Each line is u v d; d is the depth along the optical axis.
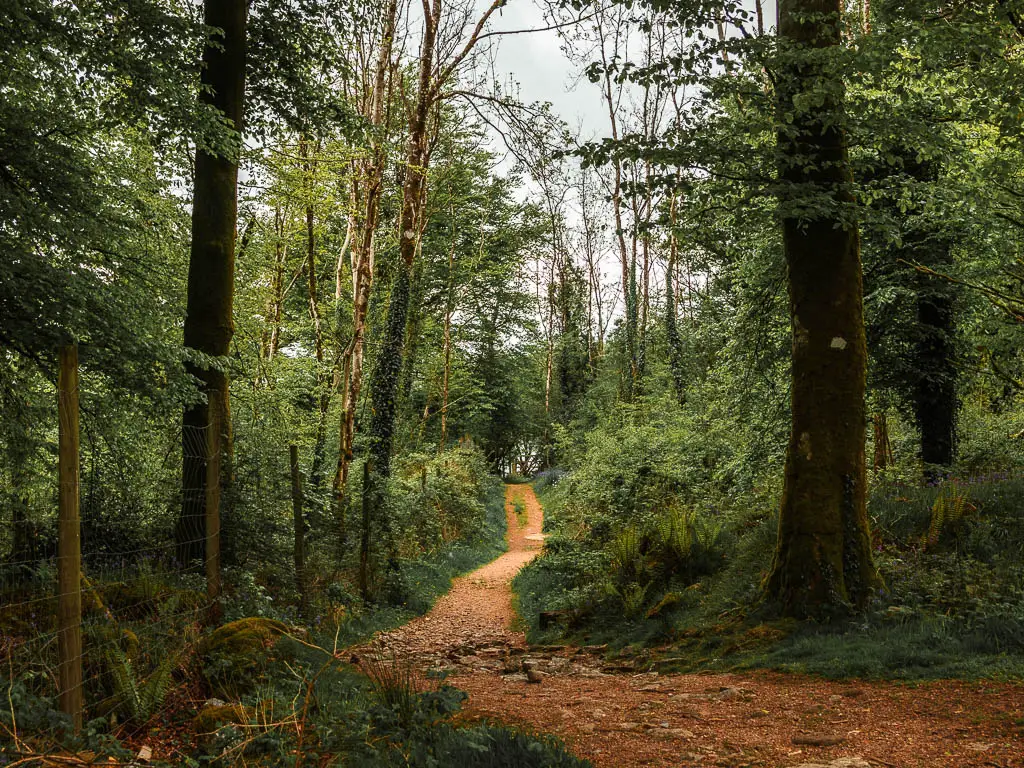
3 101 8.14
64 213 8.74
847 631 7.38
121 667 4.77
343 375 21.52
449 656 9.48
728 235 11.62
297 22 12.80
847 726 4.75
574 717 5.35
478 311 44.31
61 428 4.14
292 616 9.76
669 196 9.09
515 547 27.69
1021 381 13.12
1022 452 14.07
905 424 18.12
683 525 11.74
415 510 20.84
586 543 16.80
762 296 13.65
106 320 8.46
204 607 6.82
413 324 30.58
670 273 30.67
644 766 4.14
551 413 59.69
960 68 8.23
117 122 10.24
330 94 13.68
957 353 13.78
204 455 9.26
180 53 9.23
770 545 10.59
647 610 10.40
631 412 30.78
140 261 10.95
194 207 10.64
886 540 9.78
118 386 9.18
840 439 8.43
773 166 8.92
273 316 22.45
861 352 8.62
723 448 18.95
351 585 13.37
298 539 10.53
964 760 3.93
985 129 10.56
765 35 8.18
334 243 29.17
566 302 58.09
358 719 4.71
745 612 8.70
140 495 9.34
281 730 4.36
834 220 8.55
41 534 7.14
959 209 10.47
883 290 12.24
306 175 16.92
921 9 7.64
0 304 7.96
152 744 4.41
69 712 4.11
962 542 9.11
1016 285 11.56
